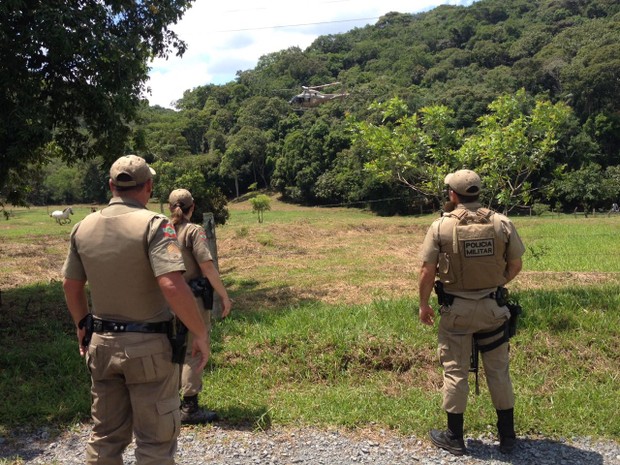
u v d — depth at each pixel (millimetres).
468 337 3562
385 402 4371
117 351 2627
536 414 4035
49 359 5473
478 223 3547
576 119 54969
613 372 4797
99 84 7590
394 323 5938
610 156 57406
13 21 6914
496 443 3688
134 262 2645
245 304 9898
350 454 3527
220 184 78875
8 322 7691
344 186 61688
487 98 51438
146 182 2861
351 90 64938
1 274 13531
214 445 3680
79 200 77500
